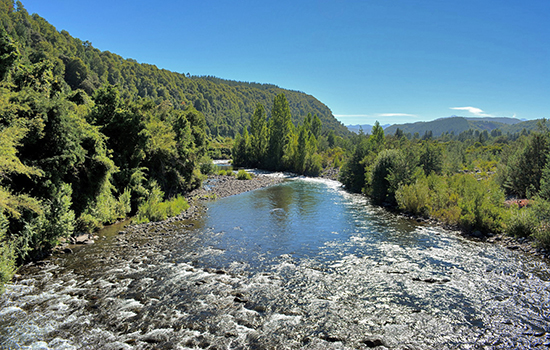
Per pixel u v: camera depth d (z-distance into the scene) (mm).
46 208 14836
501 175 30922
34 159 15195
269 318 9828
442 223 22719
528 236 17312
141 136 25484
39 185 14836
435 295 11484
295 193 39844
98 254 15406
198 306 10461
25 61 19531
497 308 10461
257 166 80562
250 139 82938
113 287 11727
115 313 9844
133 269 13594
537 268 13891
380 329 9273
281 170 74812
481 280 12734
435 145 39781
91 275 12805
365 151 42688
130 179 24891
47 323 9172
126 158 25344
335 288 12094
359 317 9969
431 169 37500
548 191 18859
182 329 9070
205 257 15438
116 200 23328
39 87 18469
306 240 18719
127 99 27422
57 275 12688
